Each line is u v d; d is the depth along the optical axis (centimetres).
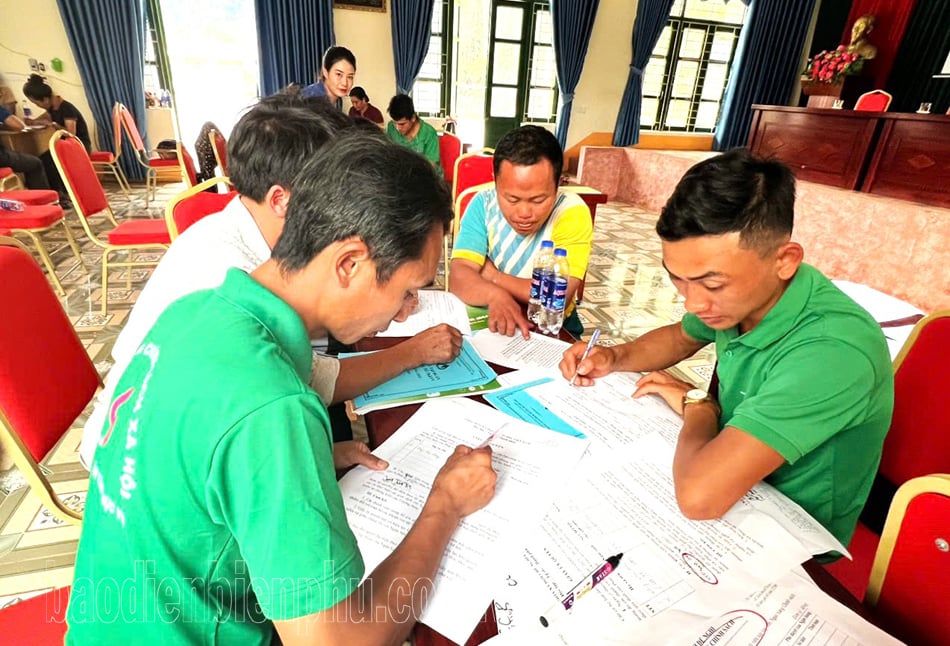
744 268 69
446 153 443
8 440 90
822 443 77
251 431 43
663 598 56
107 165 575
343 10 600
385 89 646
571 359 106
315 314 54
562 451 78
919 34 568
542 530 64
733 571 60
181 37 604
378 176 49
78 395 106
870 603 64
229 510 45
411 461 76
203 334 48
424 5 605
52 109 541
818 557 74
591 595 56
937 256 353
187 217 165
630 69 690
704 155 646
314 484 44
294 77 609
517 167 126
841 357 72
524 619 54
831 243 425
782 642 52
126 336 96
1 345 89
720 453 70
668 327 115
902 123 387
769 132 507
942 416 97
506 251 154
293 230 51
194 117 642
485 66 662
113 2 547
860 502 88
